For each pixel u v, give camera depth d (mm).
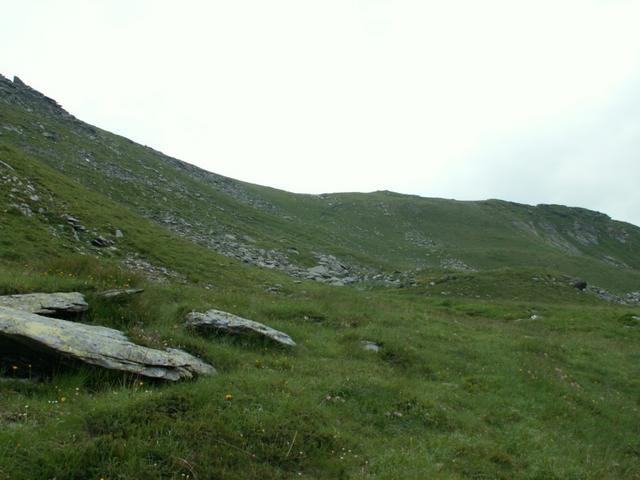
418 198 177875
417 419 14125
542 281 56750
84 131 85938
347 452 11477
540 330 33938
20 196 33375
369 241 117812
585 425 16344
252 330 17766
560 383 19688
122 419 10117
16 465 8195
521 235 150875
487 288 53219
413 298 45344
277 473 10023
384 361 19375
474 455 12195
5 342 11453
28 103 81812
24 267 21375
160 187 75312
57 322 12820
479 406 16234
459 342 24234
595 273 117000
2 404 10008
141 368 12312
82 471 8594
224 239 61719
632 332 34594
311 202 139250
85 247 31172
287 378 14523
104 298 16750
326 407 13359
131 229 39781
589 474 12203
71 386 11242
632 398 20641
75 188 44188
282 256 64625
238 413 11438
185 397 11438
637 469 13492
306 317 24719
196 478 9141
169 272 33500
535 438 14141
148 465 8992
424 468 10969
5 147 43000
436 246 126000
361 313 27375
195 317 17703
